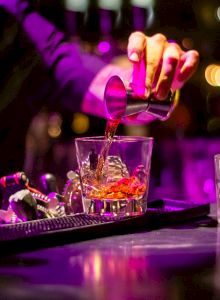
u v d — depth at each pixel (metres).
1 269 0.58
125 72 1.08
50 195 0.83
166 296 0.50
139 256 0.63
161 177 2.52
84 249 0.66
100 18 2.55
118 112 0.77
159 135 2.83
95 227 0.71
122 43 2.66
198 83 2.93
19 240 0.65
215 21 2.59
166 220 0.78
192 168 2.56
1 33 1.17
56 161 2.51
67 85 1.15
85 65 1.15
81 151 0.77
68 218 0.75
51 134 2.69
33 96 1.19
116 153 0.76
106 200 0.75
